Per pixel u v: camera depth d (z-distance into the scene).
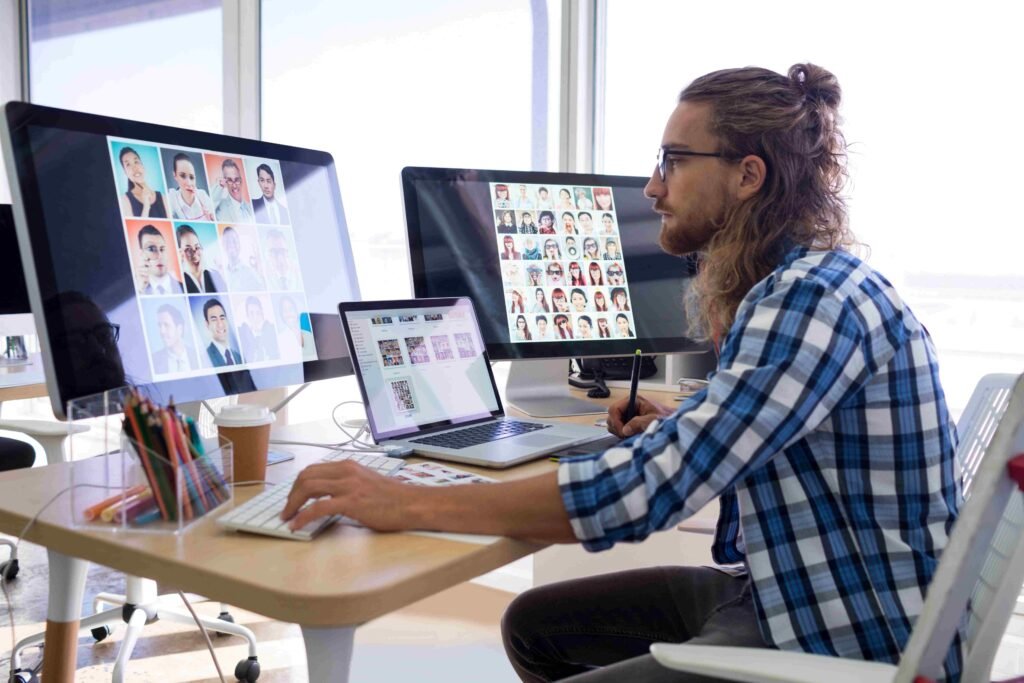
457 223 1.74
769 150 1.13
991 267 2.19
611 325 1.85
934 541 1.00
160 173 1.25
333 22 3.19
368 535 0.97
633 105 2.67
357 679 2.23
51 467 1.25
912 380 1.01
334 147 3.23
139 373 1.18
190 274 1.27
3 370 2.48
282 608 0.80
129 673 2.26
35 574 2.94
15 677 2.09
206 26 3.53
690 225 1.21
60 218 1.12
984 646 0.87
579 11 2.66
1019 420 0.73
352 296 1.56
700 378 2.19
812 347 0.93
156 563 0.89
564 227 1.83
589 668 1.38
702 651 0.81
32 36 4.11
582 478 0.94
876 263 2.31
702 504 0.93
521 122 2.84
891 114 2.27
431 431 1.48
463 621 2.61
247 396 3.04
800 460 1.01
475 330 1.65
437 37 2.98
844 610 0.98
